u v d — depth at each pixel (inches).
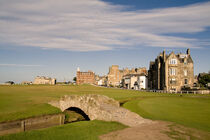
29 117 936.3
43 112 1037.8
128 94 1924.2
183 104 1107.3
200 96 1561.3
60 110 1128.2
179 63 2421.3
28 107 1130.0
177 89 2380.7
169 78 2400.3
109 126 695.1
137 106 1056.2
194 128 629.9
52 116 1023.6
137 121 714.8
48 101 1343.5
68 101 1064.8
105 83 5969.5
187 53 2586.1
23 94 1876.2
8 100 1379.2
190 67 2453.2
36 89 2709.2
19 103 1256.8
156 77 2748.5
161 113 876.0
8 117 898.7
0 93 1919.3
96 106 847.7
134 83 3543.3
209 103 1139.9
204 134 566.9
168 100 1270.9
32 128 930.1
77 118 1143.6
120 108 847.1
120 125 702.5
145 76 3294.8
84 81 6092.5
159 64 2640.3
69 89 2901.1
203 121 725.9
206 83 2721.5
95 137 583.2
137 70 4431.6
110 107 869.8
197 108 981.8
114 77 5088.6
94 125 722.2
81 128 693.9
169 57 2428.6
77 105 987.9
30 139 630.5
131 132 595.2
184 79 2437.3
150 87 3046.3
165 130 602.2
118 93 2059.5
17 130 869.8
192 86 2418.8
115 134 592.7
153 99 1321.4
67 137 614.5
